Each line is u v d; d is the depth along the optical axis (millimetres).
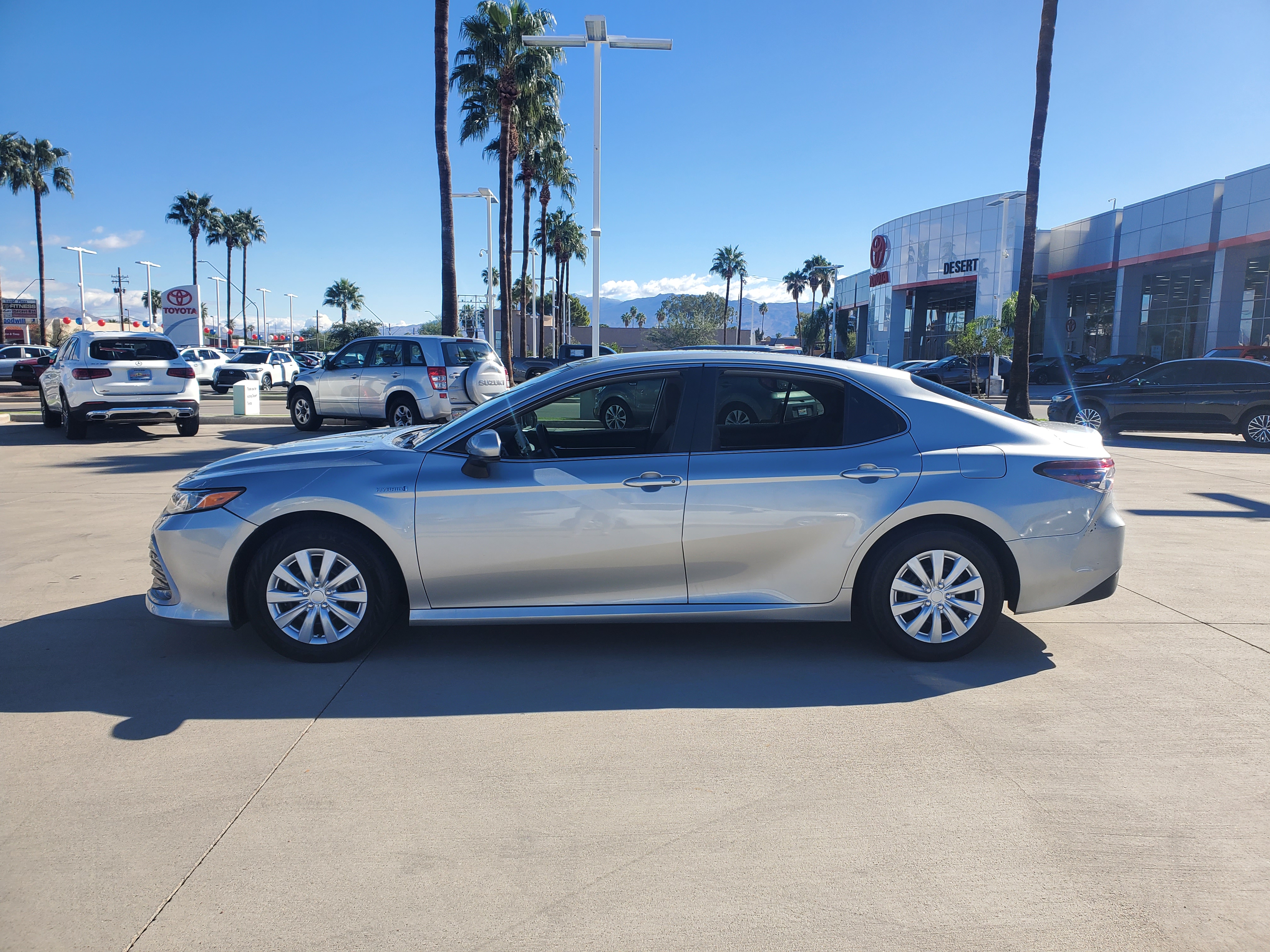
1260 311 33156
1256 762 3189
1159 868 2529
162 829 2721
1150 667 4145
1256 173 30078
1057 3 18344
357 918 2293
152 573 4418
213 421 17500
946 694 3828
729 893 2406
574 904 2357
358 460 4207
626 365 4273
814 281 90250
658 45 16922
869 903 2363
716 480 4070
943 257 48469
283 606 4121
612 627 4746
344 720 3537
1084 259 41188
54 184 55188
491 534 4039
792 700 3760
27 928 2250
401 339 14172
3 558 6168
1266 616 4938
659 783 3029
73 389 13102
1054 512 4121
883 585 4133
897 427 4207
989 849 2623
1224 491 9406
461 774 3094
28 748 3268
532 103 30859
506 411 4254
